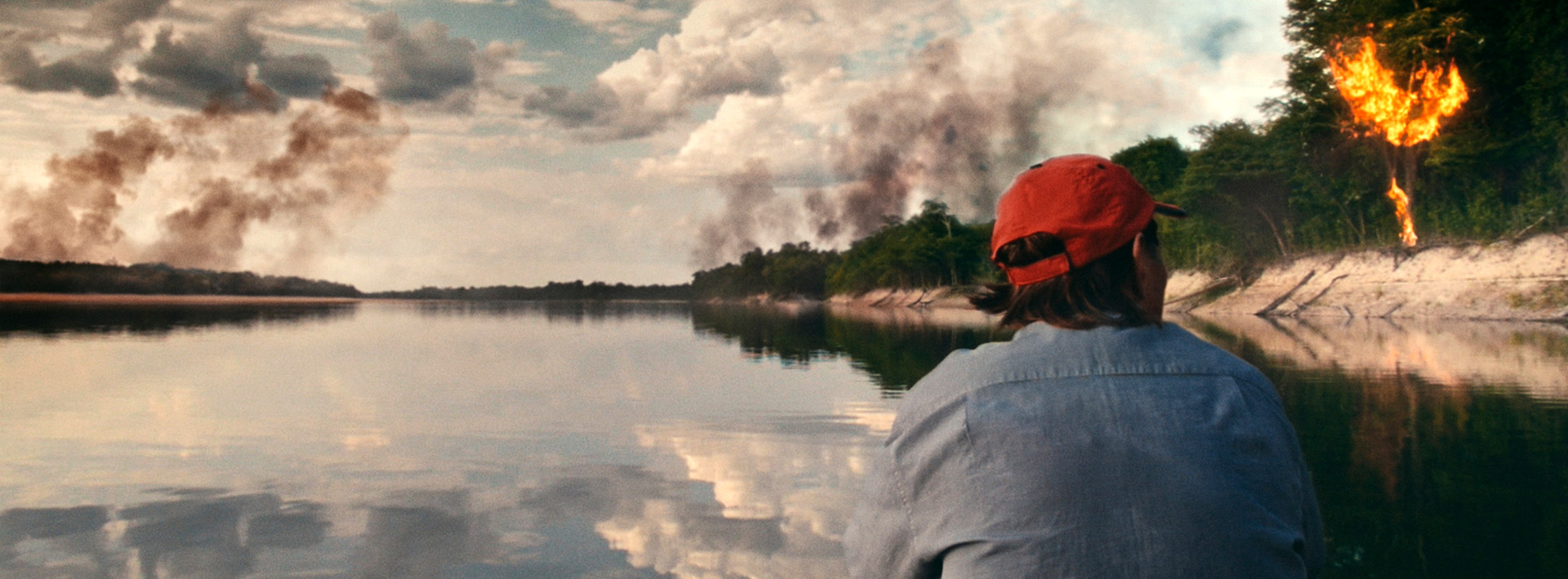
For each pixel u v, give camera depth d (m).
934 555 0.98
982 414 0.98
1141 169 64.31
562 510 4.56
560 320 35.75
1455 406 7.91
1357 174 34.78
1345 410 7.78
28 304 50.38
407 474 5.42
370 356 14.57
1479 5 29.95
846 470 5.54
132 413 7.91
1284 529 0.94
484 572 3.62
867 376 11.11
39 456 5.98
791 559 3.78
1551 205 26.88
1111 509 0.90
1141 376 0.98
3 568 3.66
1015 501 0.92
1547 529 4.11
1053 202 1.08
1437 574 3.54
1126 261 1.08
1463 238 29.23
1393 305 28.77
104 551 3.88
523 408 8.29
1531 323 23.06
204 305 60.12
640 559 3.77
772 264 157.12
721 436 6.76
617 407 8.41
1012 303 1.14
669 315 45.03
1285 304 33.06
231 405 8.49
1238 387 1.00
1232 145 37.72
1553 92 28.45
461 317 40.62
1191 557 0.88
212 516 4.43
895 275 96.75
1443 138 29.77
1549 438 6.33
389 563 3.72
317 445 6.39
